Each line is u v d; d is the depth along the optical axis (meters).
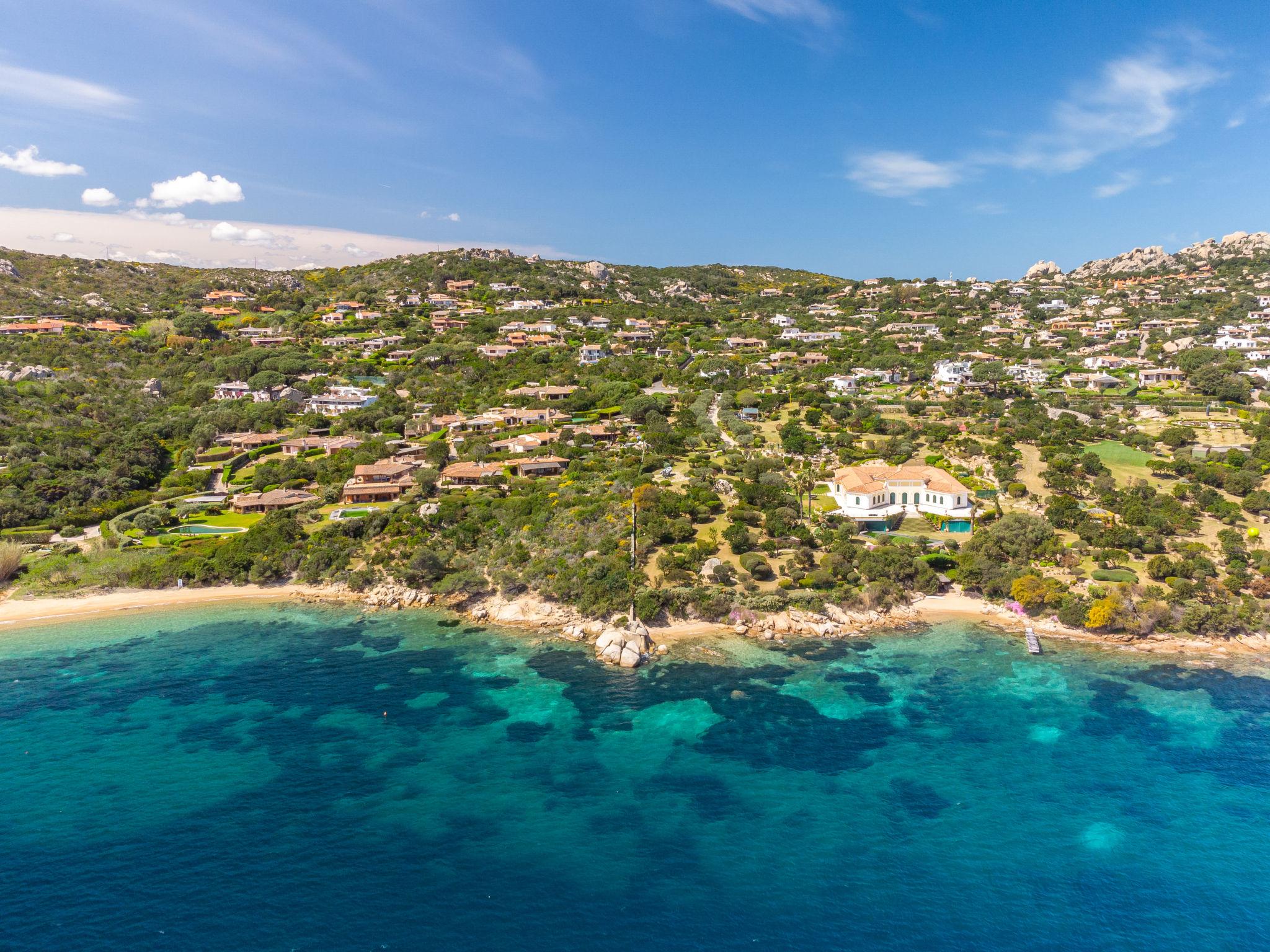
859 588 108.62
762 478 138.25
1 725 78.44
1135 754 73.56
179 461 171.75
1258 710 81.50
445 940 50.75
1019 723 79.50
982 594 112.25
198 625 106.44
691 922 52.72
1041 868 58.22
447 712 81.62
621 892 55.50
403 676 90.50
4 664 93.56
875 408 188.50
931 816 64.38
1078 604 101.19
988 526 122.94
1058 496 131.38
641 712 82.00
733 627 102.81
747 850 60.12
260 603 114.62
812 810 65.19
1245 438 155.88
